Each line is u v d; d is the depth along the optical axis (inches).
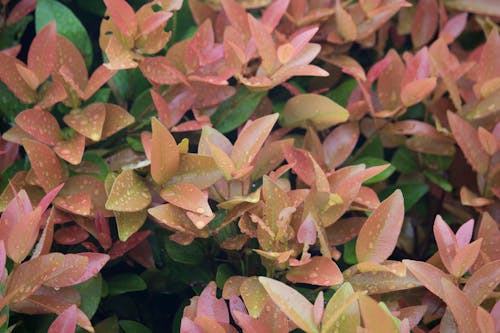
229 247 32.8
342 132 36.5
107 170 34.6
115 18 33.5
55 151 33.6
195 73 35.5
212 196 33.1
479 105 36.5
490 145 34.7
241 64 35.0
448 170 38.5
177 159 32.3
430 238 38.5
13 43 38.3
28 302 31.6
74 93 34.8
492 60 36.3
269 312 30.0
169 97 35.5
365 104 36.6
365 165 35.1
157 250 36.3
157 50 34.9
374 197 34.0
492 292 31.6
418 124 36.8
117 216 32.5
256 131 32.5
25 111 33.5
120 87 36.8
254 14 40.5
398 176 40.6
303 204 33.3
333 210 33.0
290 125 36.9
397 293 33.1
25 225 30.0
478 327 29.6
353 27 37.4
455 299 29.6
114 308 36.3
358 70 37.8
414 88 35.2
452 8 41.1
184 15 38.8
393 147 40.7
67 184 33.6
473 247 30.7
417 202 38.9
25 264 30.3
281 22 39.3
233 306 30.9
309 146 36.0
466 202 35.2
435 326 33.5
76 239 33.3
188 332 29.4
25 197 31.1
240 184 33.1
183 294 37.2
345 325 29.2
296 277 31.9
